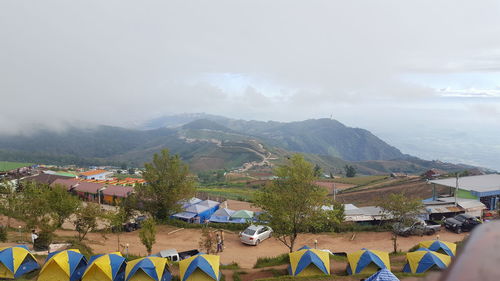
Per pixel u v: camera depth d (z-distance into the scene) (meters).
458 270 1.27
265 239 35.75
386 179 117.44
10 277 20.80
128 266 21.06
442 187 70.12
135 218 44.91
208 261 21.19
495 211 42.47
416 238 35.03
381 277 15.78
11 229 36.62
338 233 37.78
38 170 146.00
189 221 48.88
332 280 20.09
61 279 20.36
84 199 70.25
